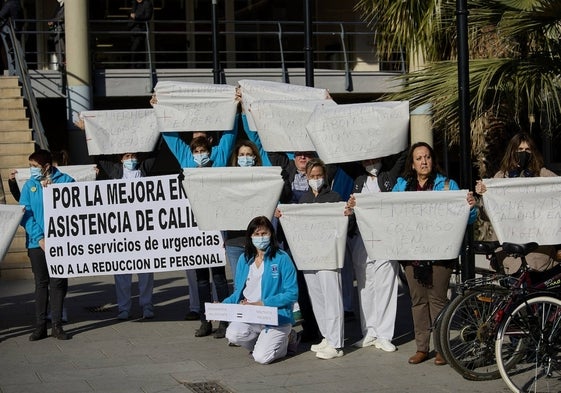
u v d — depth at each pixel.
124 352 9.62
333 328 9.22
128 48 22.20
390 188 9.48
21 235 15.29
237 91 10.20
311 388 8.11
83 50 18.98
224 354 9.46
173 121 10.19
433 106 10.53
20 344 10.11
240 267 9.30
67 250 10.28
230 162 10.34
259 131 9.91
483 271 9.89
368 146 9.21
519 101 10.30
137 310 12.10
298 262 9.18
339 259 9.11
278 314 9.04
